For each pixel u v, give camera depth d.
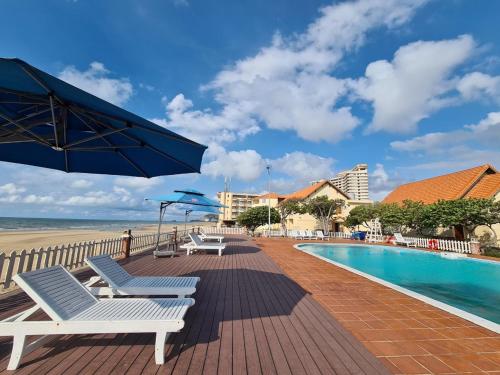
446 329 4.10
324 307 5.04
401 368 2.96
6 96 2.71
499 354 3.35
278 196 51.84
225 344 3.37
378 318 4.52
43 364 2.80
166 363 2.89
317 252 18.27
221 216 80.81
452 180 25.03
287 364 2.93
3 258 5.48
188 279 5.20
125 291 4.52
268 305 5.02
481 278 11.00
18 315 3.04
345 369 2.87
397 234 21.44
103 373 2.67
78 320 2.91
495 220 15.44
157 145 3.65
